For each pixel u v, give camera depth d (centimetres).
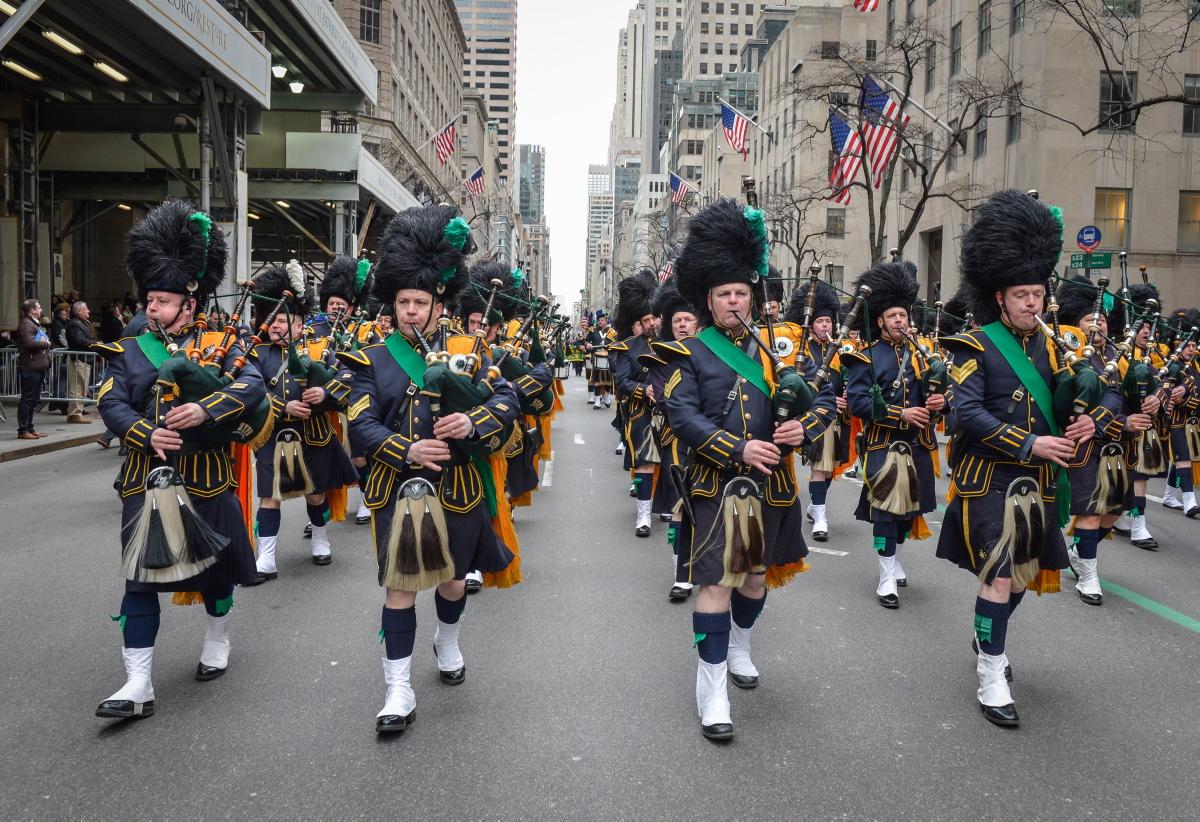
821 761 344
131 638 375
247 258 1848
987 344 404
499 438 374
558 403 897
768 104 5391
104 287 2538
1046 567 398
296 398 594
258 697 400
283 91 2545
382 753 347
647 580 609
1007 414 394
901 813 307
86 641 468
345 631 491
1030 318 399
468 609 537
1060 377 393
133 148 2052
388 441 357
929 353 611
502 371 467
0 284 1655
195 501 390
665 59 16662
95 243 2531
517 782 326
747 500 362
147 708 380
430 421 369
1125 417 685
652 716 385
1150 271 2559
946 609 544
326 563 638
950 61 3050
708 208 386
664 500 712
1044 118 2508
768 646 477
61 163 2042
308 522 784
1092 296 676
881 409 544
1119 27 2256
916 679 430
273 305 666
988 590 388
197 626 496
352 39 2425
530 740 360
